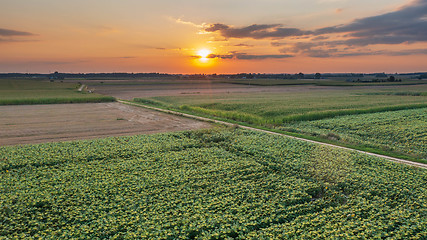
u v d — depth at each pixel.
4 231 10.79
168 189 14.64
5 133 29.38
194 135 27.61
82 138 27.52
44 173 16.52
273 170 18.17
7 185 14.77
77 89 108.88
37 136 28.14
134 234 10.53
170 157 19.95
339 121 35.44
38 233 10.77
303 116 38.41
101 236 10.65
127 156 20.39
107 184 15.00
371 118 37.34
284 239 10.41
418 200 13.64
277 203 13.46
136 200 13.43
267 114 43.25
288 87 151.62
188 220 11.55
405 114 40.34
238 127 32.50
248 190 14.65
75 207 12.66
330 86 159.00
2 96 67.88
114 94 96.88
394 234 10.94
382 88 132.88
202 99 72.62
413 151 23.27
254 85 174.38
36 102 57.94
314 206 13.26
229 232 10.88
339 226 11.34
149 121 37.62
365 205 13.02
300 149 22.23
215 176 16.56
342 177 16.36
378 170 17.70
